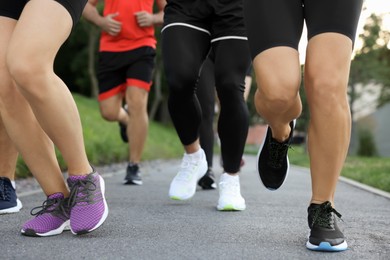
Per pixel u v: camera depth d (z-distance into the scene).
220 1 5.44
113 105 9.66
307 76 3.83
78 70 49.59
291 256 3.71
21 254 3.59
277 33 3.79
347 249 3.99
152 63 9.39
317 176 3.96
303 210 6.09
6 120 4.16
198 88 7.70
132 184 9.19
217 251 3.81
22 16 3.81
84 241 4.04
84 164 4.20
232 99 5.54
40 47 3.69
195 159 6.11
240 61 5.50
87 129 15.93
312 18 3.83
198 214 5.59
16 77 3.69
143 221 5.05
